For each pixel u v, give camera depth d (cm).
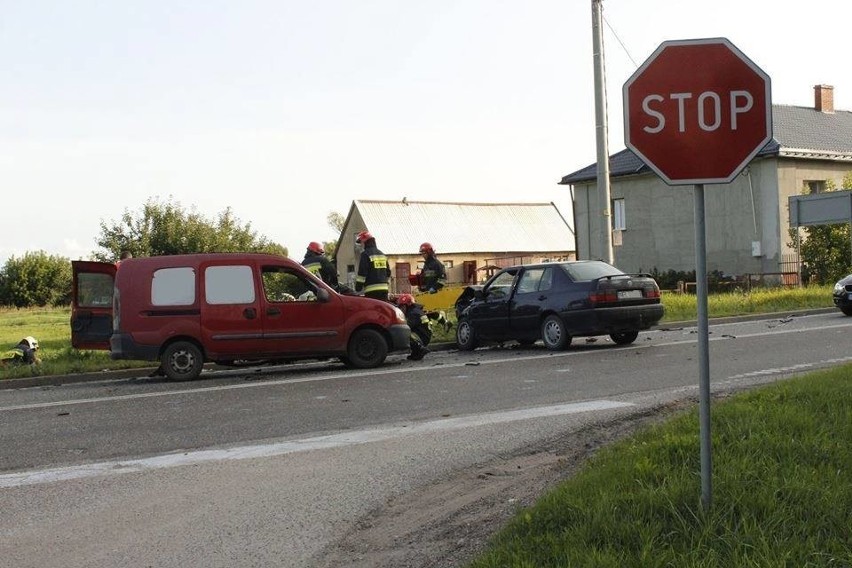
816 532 409
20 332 2894
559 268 1562
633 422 818
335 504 599
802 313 2219
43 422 958
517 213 7188
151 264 1340
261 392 1130
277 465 718
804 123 3925
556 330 1529
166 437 848
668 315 2109
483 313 1656
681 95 434
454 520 539
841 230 3222
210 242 4650
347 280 6700
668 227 3953
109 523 571
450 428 841
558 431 802
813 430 606
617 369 1212
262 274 1363
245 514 582
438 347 1727
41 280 7556
